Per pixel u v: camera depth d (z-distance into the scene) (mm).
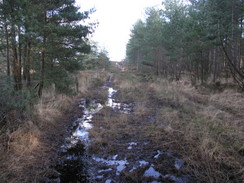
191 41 10695
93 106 8164
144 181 2812
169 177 2896
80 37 6902
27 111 4488
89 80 16297
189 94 9641
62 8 6727
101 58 28281
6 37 4930
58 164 3316
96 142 4195
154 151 3770
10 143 3508
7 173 2838
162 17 14797
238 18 9758
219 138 3996
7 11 4469
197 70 12898
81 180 2855
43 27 5648
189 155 3506
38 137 4207
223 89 9383
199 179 2820
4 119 3814
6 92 3715
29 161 3279
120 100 9492
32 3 5395
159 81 15688
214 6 8812
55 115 5895
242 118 5461
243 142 3730
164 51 16953
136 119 5984
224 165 3125
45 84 7781
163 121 5617
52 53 6691
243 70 9555
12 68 6055
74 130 5094
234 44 10312
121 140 4344
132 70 30922
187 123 5195
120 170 3117
